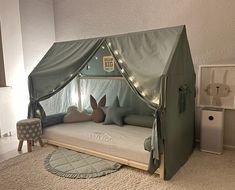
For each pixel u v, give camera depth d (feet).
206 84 10.25
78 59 9.41
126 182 7.15
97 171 7.84
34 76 10.64
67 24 14.94
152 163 7.09
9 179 7.55
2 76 12.97
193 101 9.75
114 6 12.71
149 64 7.49
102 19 13.30
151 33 8.28
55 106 12.71
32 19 14.15
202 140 9.77
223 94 9.90
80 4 14.07
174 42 7.53
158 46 7.80
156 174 7.59
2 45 12.55
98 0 13.26
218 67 9.89
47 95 10.51
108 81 12.12
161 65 7.24
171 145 7.42
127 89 11.35
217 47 9.97
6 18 12.66
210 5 9.91
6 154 9.78
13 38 13.08
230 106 9.79
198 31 10.32
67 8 14.74
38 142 10.82
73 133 9.81
